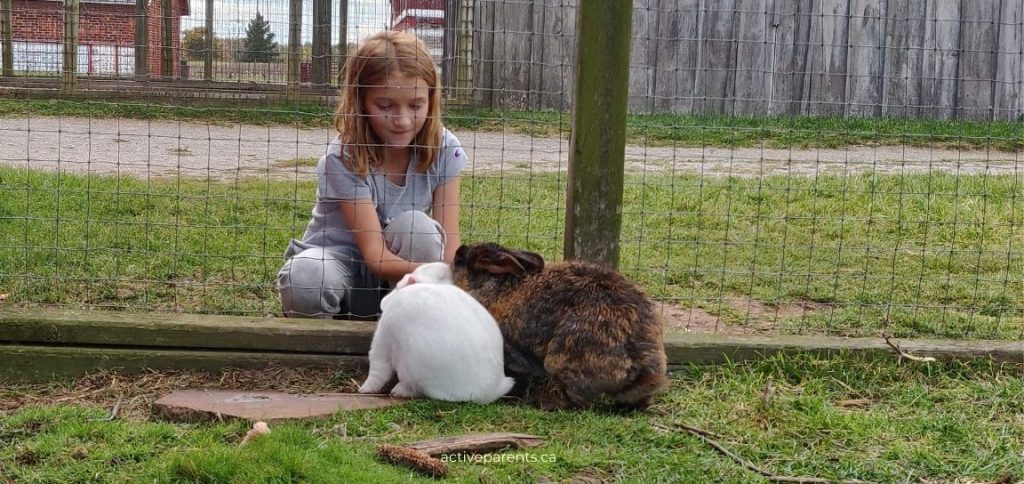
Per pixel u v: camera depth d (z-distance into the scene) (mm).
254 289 5273
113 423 3410
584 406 3672
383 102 4258
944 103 13273
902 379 4152
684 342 4223
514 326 3840
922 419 3678
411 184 4520
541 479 3096
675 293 5543
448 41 10039
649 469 3182
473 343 3629
